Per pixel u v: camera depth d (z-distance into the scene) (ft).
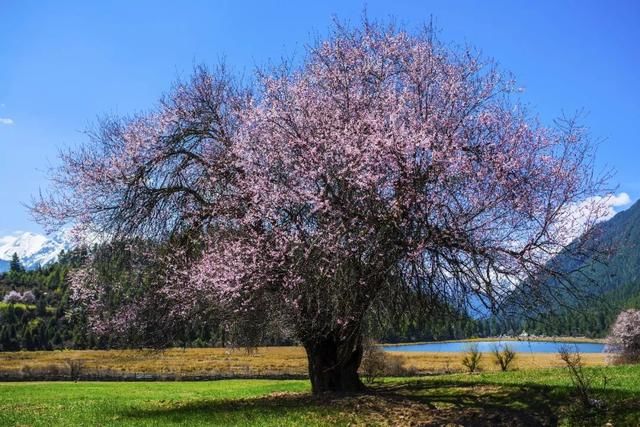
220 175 55.16
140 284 59.47
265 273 45.27
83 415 50.80
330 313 45.44
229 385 104.58
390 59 50.06
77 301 64.03
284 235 44.19
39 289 415.64
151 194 59.06
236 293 45.65
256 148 49.80
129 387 98.27
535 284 39.83
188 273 52.60
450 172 39.11
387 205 39.37
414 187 39.17
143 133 60.39
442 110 44.91
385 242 38.68
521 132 43.93
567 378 58.95
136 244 58.90
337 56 50.96
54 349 301.84
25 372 155.22
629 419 34.17
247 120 51.24
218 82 61.41
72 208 60.34
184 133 59.41
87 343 287.07
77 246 60.75
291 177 45.29
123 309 60.08
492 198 40.47
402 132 39.88
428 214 38.88
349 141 41.57
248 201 49.57
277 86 52.39
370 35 51.52
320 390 55.36
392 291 41.37
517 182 41.04
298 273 42.98
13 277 449.48
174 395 77.46
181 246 57.26
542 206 40.98
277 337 55.16
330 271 41.06
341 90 49.14
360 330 45.70
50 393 81.46
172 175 59.72
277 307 47.16
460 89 45.70
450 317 44.04
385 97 46.29
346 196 41.57
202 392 83.66
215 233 52.95
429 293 41.78
